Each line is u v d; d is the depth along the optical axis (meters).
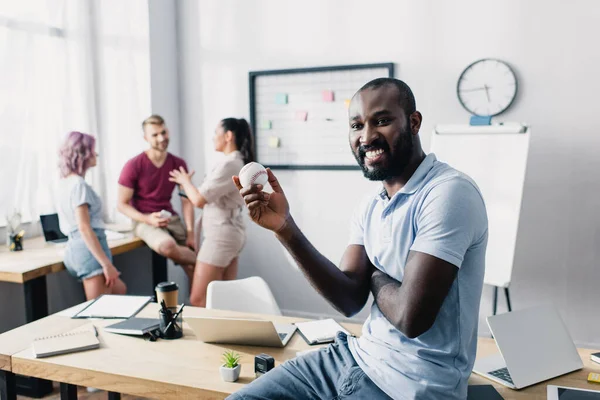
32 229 3.49
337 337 1.50
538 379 1.45
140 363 1.57
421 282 1.12
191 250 3.53
